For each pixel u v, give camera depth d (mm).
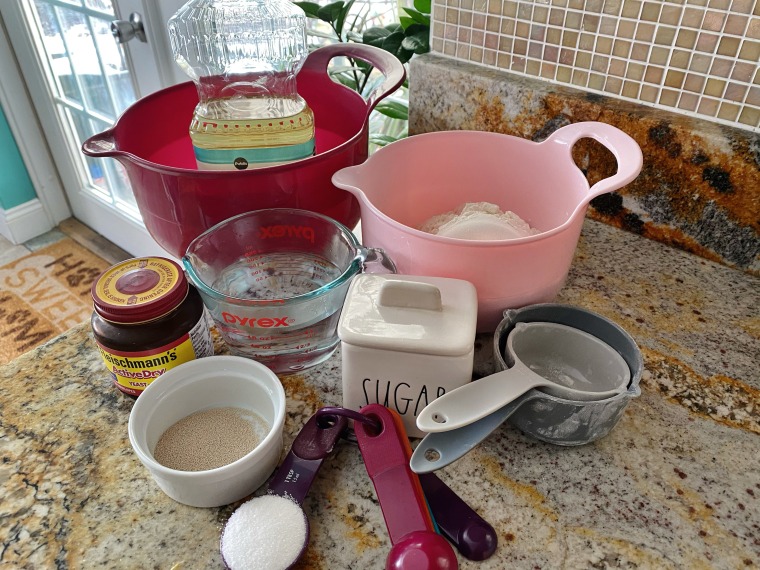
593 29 599
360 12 1049
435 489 415
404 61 843
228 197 524
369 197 564
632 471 431
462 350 411
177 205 533
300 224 561
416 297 436
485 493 419
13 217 1764
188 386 461
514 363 435
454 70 691
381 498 391
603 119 611
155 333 454
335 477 433
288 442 458
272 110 620
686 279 600
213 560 386
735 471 431
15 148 1701
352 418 429
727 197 578
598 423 424
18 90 1611
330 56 663
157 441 449
